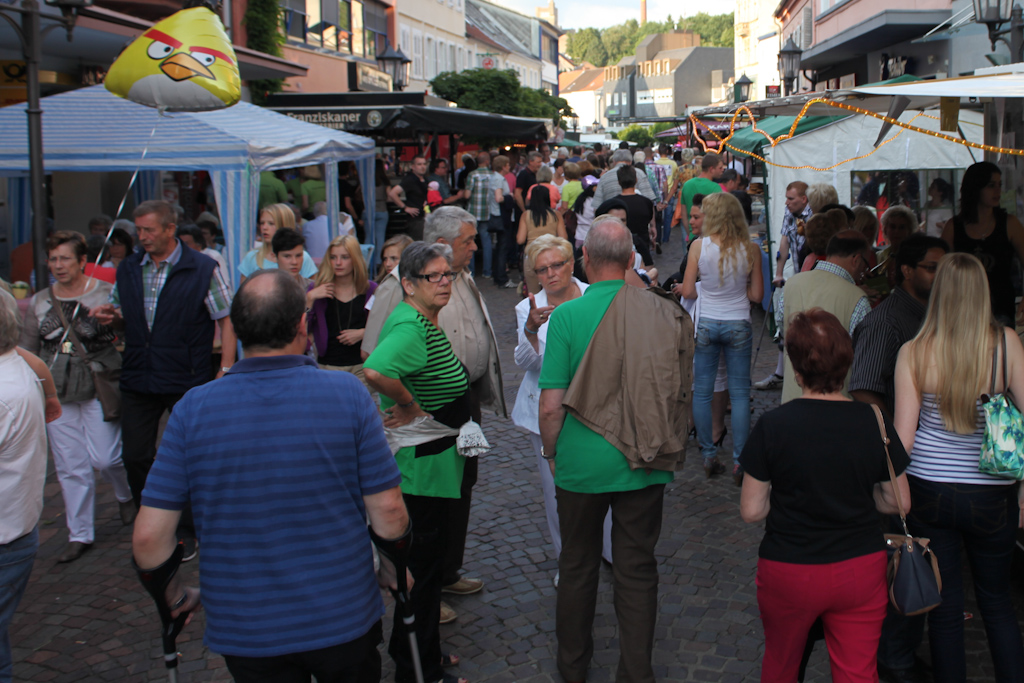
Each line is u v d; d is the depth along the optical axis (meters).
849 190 9.23
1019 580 4.19
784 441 2.77
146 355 4.73
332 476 2.31
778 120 9.54
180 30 5.75
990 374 2.96
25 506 3.03
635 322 3.25
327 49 22.69
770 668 2.95
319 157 9.38
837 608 2.78
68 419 4.86
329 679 2.36
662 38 97.12
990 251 5.22
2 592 3.00
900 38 13.92
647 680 3.30
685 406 3.32
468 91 24.80
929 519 3.10
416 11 32.56
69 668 3.80
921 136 8.73
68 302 4.88
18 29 5.93
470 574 4.58
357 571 2.36
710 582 4.40
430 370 3.38
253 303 2.34
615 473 3.23
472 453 3.42
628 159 10.16
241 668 2.29
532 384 4.25
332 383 2.39
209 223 9.72
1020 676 3.08
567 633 3.48
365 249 10.97
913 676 3.48
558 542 4.40
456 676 3.61
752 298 5.59
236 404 2.31
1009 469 2.90
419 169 13.89
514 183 16.69
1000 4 6.70
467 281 4.08
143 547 2.28
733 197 5.59
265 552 2.26
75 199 12.06
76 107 7.63
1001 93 3.21
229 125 8.02
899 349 3.36
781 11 26.17
